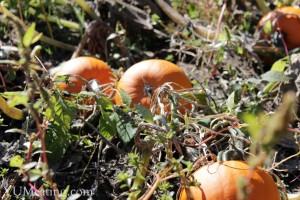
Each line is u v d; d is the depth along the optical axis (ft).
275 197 8.36
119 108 10.22
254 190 8.14
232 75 13.21
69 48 14.19
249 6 16.19
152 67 10.96
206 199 8.15
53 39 14.08
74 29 15.01
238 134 9.89
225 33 13.53
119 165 10.34
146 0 15.53
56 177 10.07
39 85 8.08
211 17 15.83
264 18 14.42
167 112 9.80
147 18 15.05
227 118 9.87
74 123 10.74
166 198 8.42
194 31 14.82
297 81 11.83
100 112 10.84
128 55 13.70
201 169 8.59
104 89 10.85
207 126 10.46
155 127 8.98
